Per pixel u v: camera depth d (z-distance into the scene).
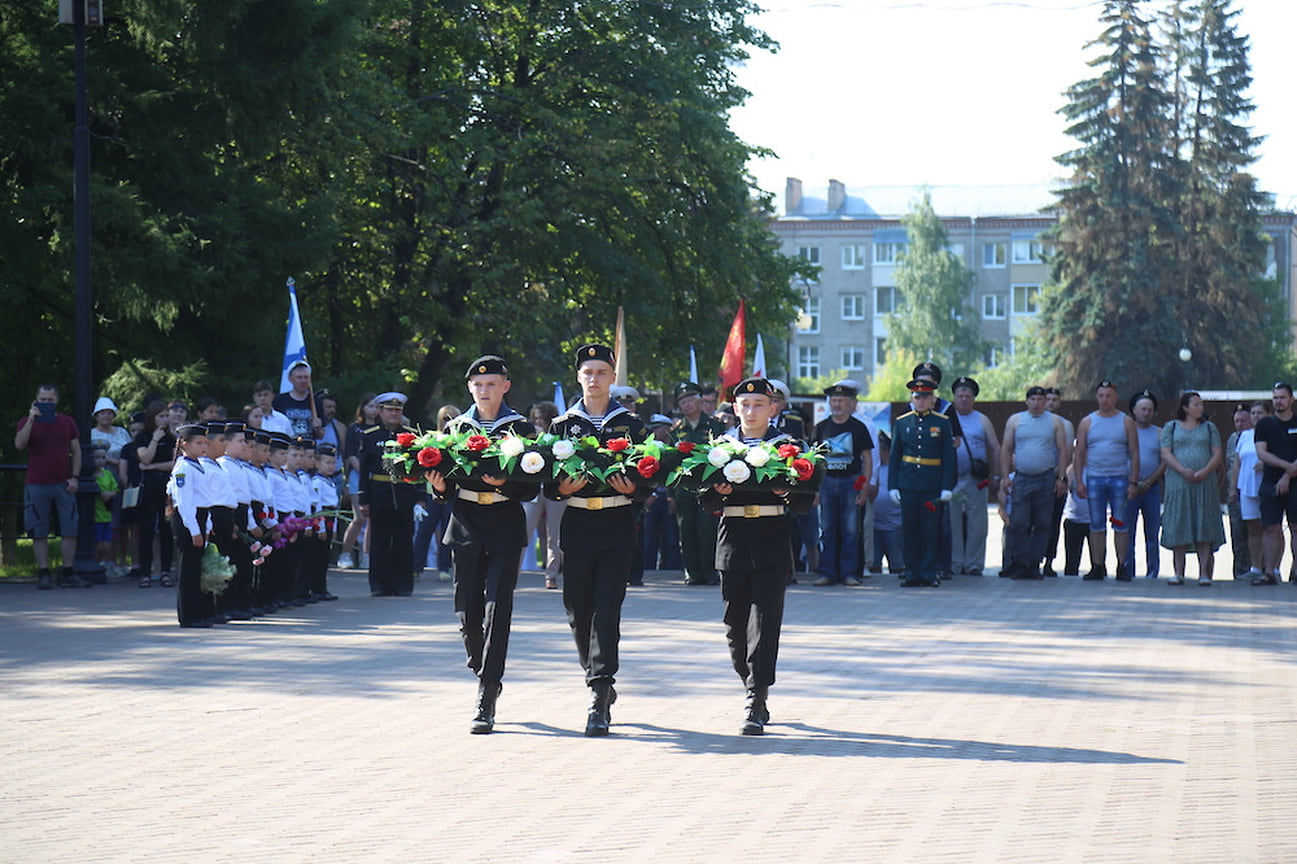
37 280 20.06
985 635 11.77
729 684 9.32
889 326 91.94
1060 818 5.93
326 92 22.20
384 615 13.44
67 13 16.73
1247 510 16.56
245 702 8.70
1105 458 16.89
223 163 22.30
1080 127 62.25
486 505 8.03
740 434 8.41
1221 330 61.34
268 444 13.91
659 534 18.75
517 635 11.81
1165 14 64.00
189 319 21.45
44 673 9.87
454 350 31.23
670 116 30.52
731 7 33.69
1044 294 63.47
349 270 29.58
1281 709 8.41
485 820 5.93
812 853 5.42
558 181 30.05
